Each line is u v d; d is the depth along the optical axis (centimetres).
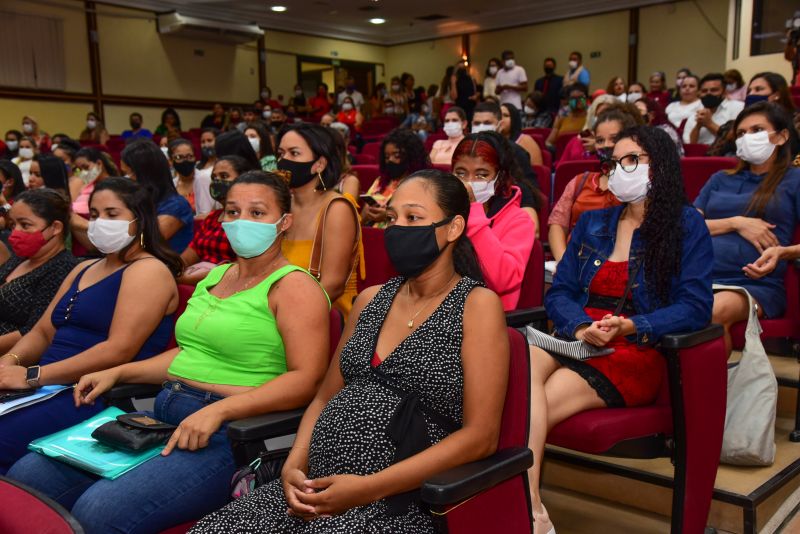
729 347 247
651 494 247
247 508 156
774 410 235
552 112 1066
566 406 203
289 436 181
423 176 168
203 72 1549
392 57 1856
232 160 336
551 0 1510
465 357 154
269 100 1444
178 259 252
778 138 280
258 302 196
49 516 116
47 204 287
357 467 152
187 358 204
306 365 188
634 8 1444
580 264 237
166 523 169
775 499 236
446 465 144
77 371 224
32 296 287
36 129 1020
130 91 1441
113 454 182
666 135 222
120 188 239
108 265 247
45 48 1316
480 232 243
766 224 276
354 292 284
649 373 211
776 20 939
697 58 1389
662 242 217
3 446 211
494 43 1659
